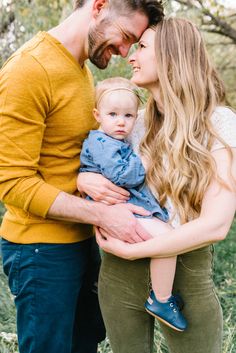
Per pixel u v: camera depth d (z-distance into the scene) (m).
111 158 2.39
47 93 2.35
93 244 2.82
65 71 2.42
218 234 2.22
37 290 2.53
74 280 2.62
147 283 2.38
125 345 2.50
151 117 2.51
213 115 2.31
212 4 6.41
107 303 2.50
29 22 5.50
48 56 2.39
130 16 2.45
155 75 2.42
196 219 2.25
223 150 2.24
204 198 2.26
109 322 2.52
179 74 2.33
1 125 2.32
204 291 2.37
